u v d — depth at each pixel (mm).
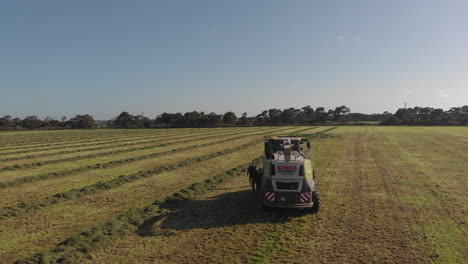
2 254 7637
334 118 146125
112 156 26781
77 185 15547
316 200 10227
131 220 9898
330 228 8984
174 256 7371
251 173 13289
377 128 77375
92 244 7992
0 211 10875
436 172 17234
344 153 26141
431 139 40594
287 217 10016
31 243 8312
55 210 11219
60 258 7277
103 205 11828
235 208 11148
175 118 133750
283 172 10281
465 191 12938
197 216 10336
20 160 24953
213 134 59281
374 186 14109
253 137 49219
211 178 16266
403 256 7184
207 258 7223
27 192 14133
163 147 34312
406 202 11484
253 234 8641
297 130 68875
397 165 19766
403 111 137750
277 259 7105
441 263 6836
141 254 7516
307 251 7488
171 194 13281
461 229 8750
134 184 15398
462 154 24875
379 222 9422
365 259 7066
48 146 36656
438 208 10680
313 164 20344
